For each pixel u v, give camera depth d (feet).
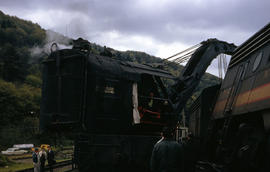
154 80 45.75
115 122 37.73
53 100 38.37
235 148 26.16
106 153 35.68
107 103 37.27
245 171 23.93
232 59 35.73
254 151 22.50
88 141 35.14
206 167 36.94
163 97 46.37
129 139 37.52
